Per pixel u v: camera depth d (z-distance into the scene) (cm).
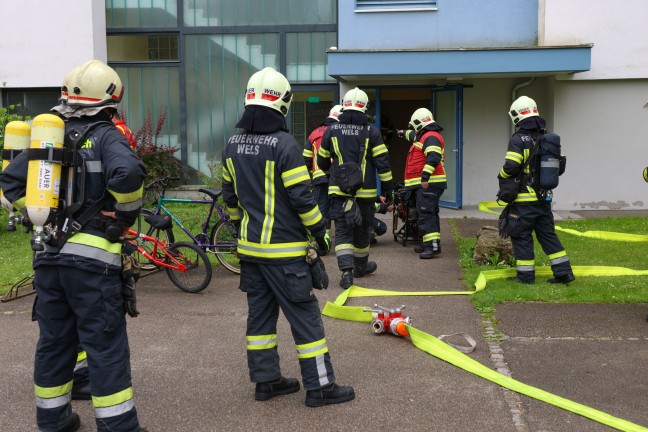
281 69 1391
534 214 687
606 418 387
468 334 545
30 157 334
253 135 413
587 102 1270
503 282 710
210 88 1412
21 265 850
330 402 418
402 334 537
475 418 396
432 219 877
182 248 712
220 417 405
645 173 647
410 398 426
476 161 1358
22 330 580
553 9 1238
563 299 638
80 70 355
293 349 522
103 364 344
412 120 901
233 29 1390
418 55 1202
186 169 1427
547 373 461
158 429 390
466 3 1287
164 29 1397
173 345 534
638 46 1234
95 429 391
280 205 407
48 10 1324
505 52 1190
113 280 348
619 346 509
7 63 1338
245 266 421
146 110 1426
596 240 973
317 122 1396
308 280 409
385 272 799
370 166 733
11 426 396
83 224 344
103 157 347
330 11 1371
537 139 679
